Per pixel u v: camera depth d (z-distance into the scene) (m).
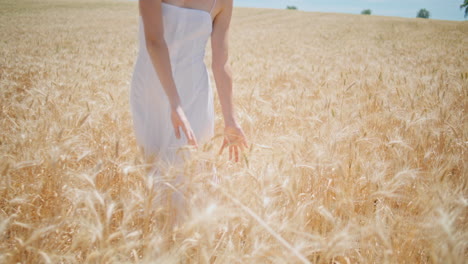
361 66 8.84
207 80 2.01
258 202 1.47
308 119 3.09
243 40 20.12
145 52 1.91
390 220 1.58
